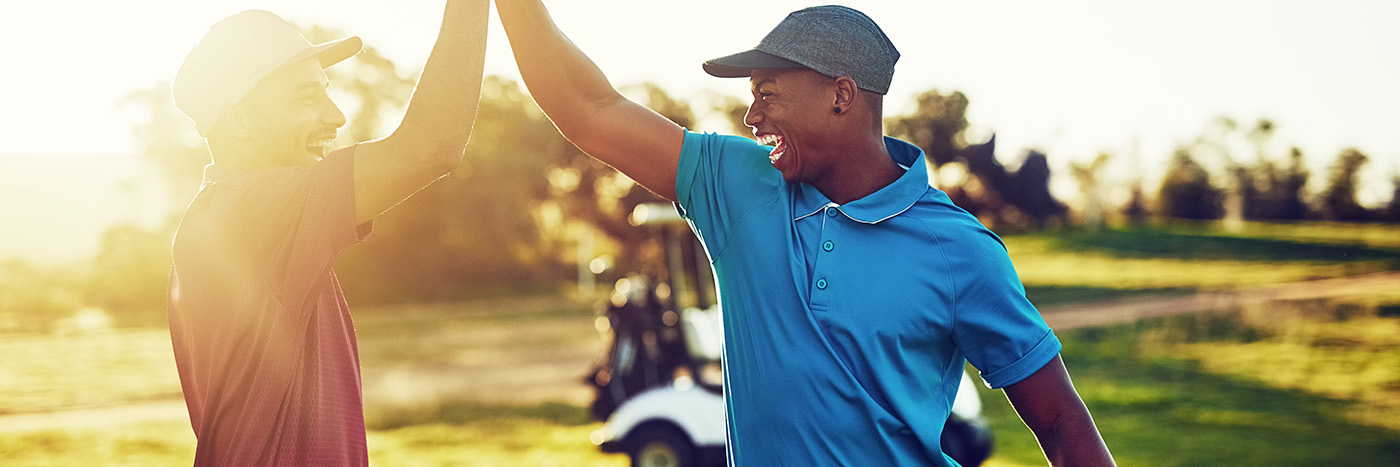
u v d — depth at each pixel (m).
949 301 1.68
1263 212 53.09
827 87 1.69
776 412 1.68
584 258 44.31
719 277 1.81
